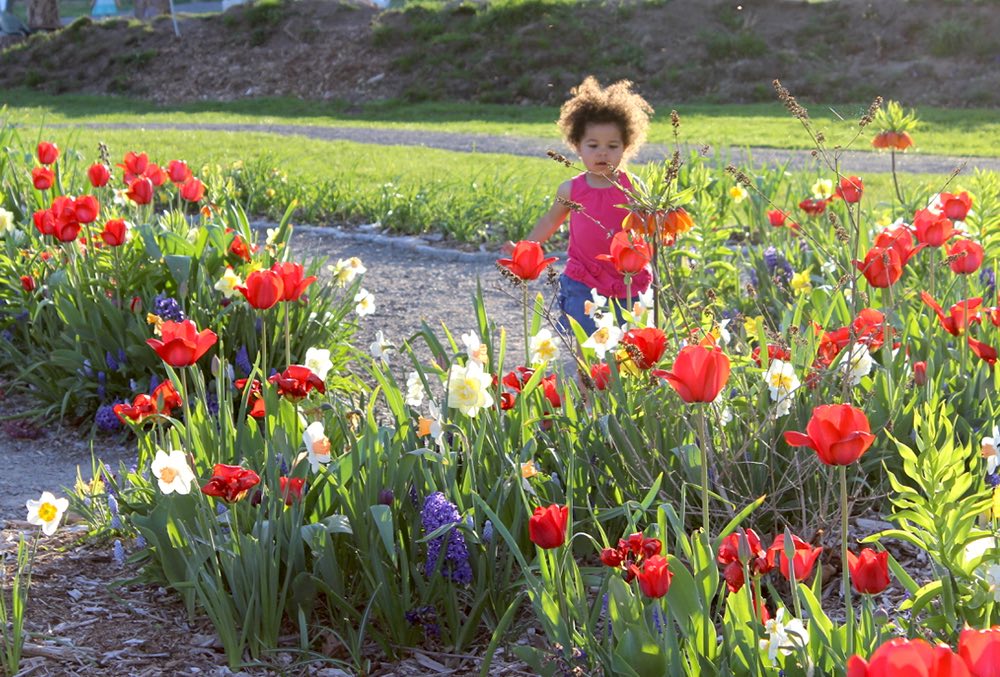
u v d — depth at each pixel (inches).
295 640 117.4
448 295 299.1
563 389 138.6
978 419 141.0
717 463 132.8
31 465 180.1
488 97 1040.2
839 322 169.0
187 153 582.9
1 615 112.2
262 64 1181.7
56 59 1273.4
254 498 119.2
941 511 98.1
